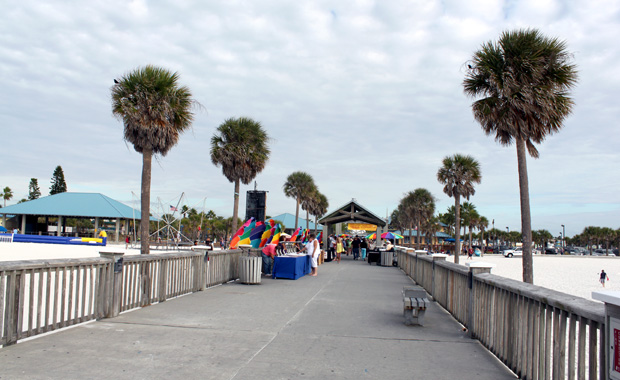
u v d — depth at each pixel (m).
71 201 67.75
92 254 32.78
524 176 14.45
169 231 55.09
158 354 5.41
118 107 15.48
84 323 6.90
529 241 14.41
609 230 126.38
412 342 6.47
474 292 6.87
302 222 59.94
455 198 35.75
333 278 16.23
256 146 25.03
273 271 15.20
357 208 35.78
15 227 73.88
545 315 4.35
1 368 4.68
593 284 26.81
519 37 13.84
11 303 5.48
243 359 5.34
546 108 13.43
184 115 16.39
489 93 14.91
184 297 10.10
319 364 5.23
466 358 5.66
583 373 3.53
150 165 16.36
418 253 15.45
